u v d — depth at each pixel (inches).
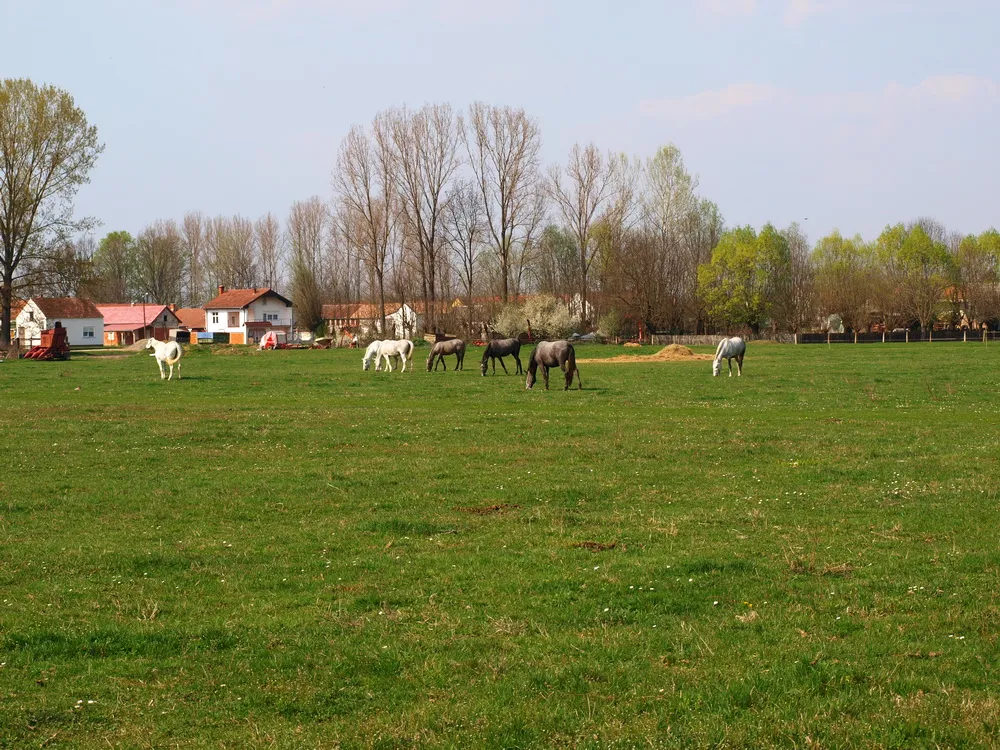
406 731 264.5
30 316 4254.4
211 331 4874.5
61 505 582.2
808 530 496.7
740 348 1712.6
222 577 425.1
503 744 256.8
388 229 3622.0
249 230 5570.9
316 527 520.4
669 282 3846.0
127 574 432.1
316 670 312.3
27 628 354.9
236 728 271.4
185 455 776.3
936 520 512.1
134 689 298.8
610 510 558.6
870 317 4355.3
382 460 744.3
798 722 264.2
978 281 4288.9
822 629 342.6
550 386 1464.1
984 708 269.6
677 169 4158.5
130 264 5782.5
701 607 370.6
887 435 858.8
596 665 309.4
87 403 1261.1
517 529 508.4
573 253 4512.8
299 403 1246.9
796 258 4320.9
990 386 1392.7
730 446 795.4
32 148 2819.9
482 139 3619.6
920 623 345.7
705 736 257.8
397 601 385.7
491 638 339.9
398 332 3799.2
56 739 264.7
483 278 4544.8
